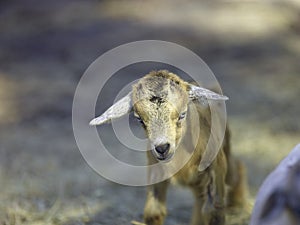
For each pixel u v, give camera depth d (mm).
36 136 19781
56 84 24250
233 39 28016
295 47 27469
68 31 30172
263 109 21000
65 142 19172
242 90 22766
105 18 31453
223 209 11453
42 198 14688
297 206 7586
